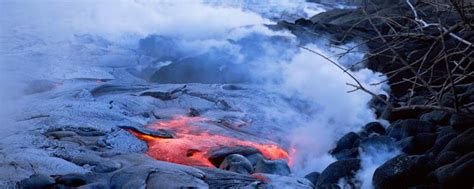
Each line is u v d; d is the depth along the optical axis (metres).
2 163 5.58
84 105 8.02
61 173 5.43
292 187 5.32
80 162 5.76
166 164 5.76
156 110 8.37
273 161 6.20
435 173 5.20
